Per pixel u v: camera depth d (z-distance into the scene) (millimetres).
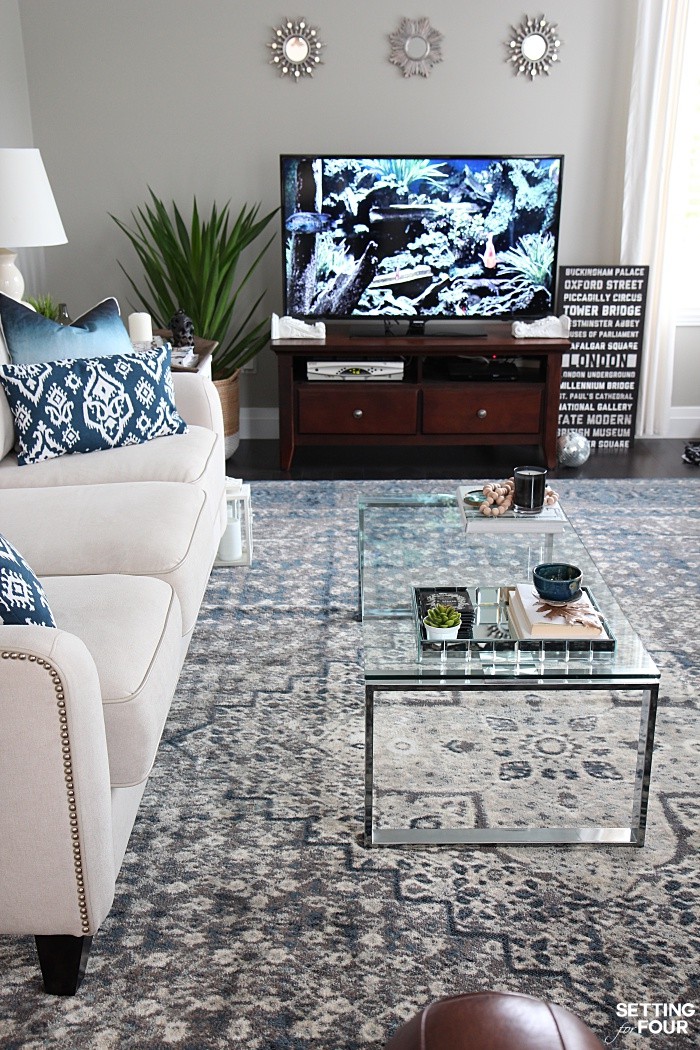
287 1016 1687
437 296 4957
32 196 3684
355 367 4793
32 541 2477
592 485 4586
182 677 2830
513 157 4762
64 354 3324
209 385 3588
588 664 2051
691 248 5203
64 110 4945
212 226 4738
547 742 2525
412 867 2062
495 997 1269
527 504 2799
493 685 2006
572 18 4816
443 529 2867
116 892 1987
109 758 1849
